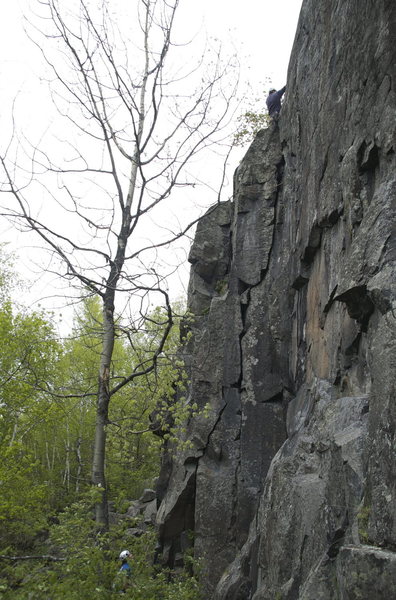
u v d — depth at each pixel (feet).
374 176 26.66
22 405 61.77
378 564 16.55
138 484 88.07
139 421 37.01
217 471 44.04
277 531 27.73
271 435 42.86
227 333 46.60
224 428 44.78
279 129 47.93
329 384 30.99
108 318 31.99
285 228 45.24
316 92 36.14
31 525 57.41
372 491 18.43
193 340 50.11
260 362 44.27
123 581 24.93
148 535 44.45
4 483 59.11
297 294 41.83
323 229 34.06
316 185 34.35
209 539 42.37
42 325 61.46
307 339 38.17
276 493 29.60
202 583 41.11
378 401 19.08
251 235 47.11
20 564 26.30
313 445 28.96
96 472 31.01
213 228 53.11
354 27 28.76
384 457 18.16
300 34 41.63
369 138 26.09
